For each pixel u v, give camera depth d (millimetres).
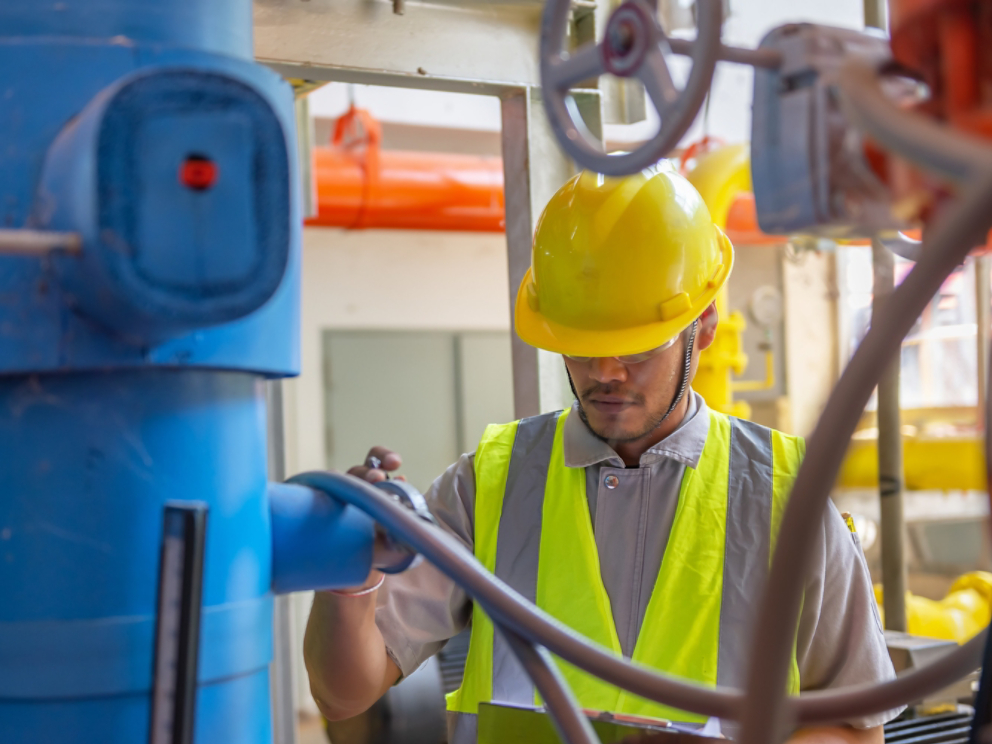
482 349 6430
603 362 1439
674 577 1469
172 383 675
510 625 700
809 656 1459
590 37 1841
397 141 5785
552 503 1562
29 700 647
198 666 650
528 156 1847
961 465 4320
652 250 1426
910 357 4906
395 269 6219
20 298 629
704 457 1538
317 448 5961
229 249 591
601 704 1450
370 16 1668
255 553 725
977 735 607
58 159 609
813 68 540
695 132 3381
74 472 653
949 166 408
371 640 1452
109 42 646
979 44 470
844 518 1537
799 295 4621
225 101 591
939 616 2584
